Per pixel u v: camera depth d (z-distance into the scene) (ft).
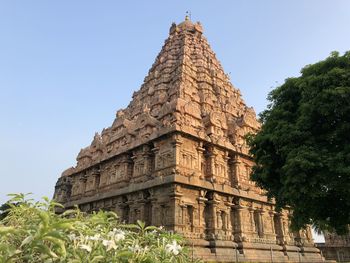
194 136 107.86
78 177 160.66
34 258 10.94
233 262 91.50
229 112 150.51
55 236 10.54
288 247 123.95
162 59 179.73
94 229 14.21
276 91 76.74
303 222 62.80
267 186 73.51
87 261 11.87
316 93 60.59
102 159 139.33
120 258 13.01
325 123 60.54
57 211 145.18
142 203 103.60
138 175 114.83
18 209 13.88
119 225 16.29
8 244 10.46
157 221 93.45
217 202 103.86
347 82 57.52
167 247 15.07
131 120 154.71
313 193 54.54
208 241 95.81
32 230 10.98
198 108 128.67
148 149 115.24
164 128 107.45
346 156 53.31
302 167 54.39
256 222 119.34
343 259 176.45
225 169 118.11
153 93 160.76
